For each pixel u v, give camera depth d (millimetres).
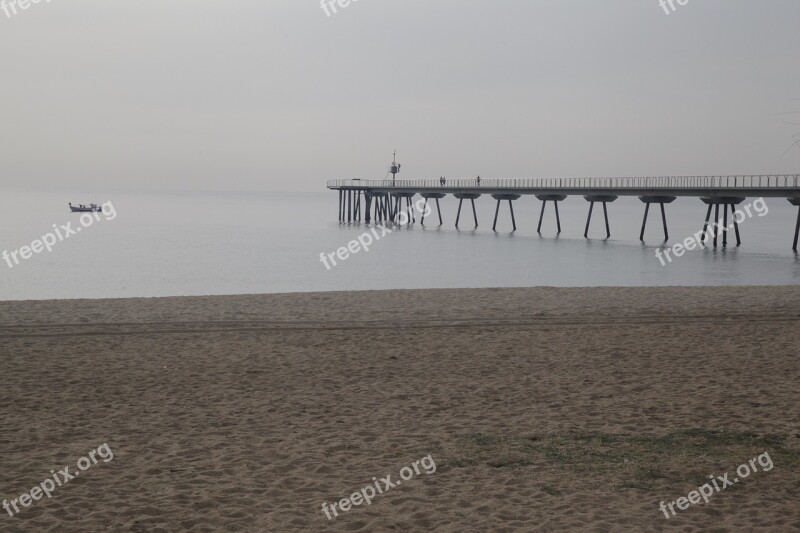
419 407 9711
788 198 46000
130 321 16031
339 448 8016
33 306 17953
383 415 9320
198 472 7230
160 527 5930
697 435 8422
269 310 17609
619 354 13008
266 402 9945
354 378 11320
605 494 6711
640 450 7926
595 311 17703
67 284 32500
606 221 60875
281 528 5961
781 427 8711
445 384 10969
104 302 18828
